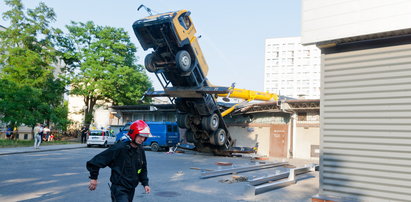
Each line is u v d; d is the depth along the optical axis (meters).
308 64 93.00
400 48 5.98
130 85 34.72
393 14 5.77
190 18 16.11
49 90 32.44
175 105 20.39
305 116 23.92
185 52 15.98
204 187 9.30
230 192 8.65
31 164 13.26
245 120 27.36
